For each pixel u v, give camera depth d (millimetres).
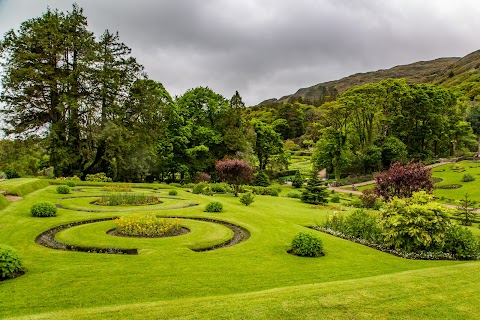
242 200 21578
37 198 19000
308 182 27250
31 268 7703
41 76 28531
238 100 51688
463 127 59625
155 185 30969
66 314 4879
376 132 60562
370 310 5109
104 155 33844
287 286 7086
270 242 11531
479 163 48656
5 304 5688
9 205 15953
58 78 28938
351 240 12641
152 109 33750
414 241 10773
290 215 18312
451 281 6617
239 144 46500
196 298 5766
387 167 53781
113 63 33219
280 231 13352
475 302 5531
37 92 29391
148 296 6289
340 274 8359
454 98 62969
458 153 59375
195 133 44688
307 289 6121
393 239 11188
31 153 30766
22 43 29016
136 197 19453
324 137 54406
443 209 11047
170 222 13195
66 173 33250
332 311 5035
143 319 4684
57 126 29438
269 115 112188
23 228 11945
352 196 34531
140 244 10531
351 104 52219
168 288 6750
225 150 47219
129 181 38594
